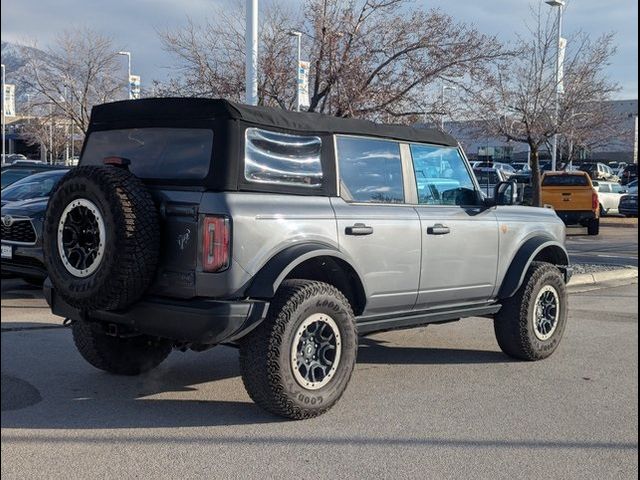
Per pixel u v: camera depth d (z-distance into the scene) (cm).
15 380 658
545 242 768
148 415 571
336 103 1273
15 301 1022
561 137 2198
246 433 534
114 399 611
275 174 565
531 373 721
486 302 739
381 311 640
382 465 482
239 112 544
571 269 818
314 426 553
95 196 521
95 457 485
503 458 498
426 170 688
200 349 587
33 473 458
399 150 665
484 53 1426
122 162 551
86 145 630
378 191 638
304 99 1239
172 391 637
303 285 554
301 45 1342
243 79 1361
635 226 2686
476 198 734
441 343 850
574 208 2262
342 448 509
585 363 763
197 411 583
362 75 1268
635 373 725
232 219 524
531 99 1828
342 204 602
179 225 536
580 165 4088
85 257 534
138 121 594
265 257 541
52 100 2644
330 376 571
